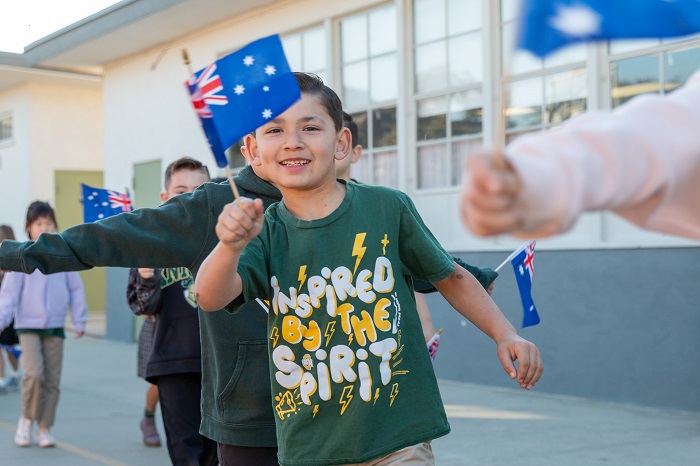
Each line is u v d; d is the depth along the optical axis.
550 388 7.59
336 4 9.69
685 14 1.01
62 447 6.39
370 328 2.49
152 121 12.58
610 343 7.13
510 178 0.86
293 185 2.51
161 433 6.94
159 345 4.46
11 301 6.27
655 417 6.57
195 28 11.43
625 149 0.94
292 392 2.52
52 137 16.27
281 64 2.31
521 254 3.79
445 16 8.67
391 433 2.48
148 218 3.04
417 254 2.60
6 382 9.02
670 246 6.72
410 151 9.07
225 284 2.16
